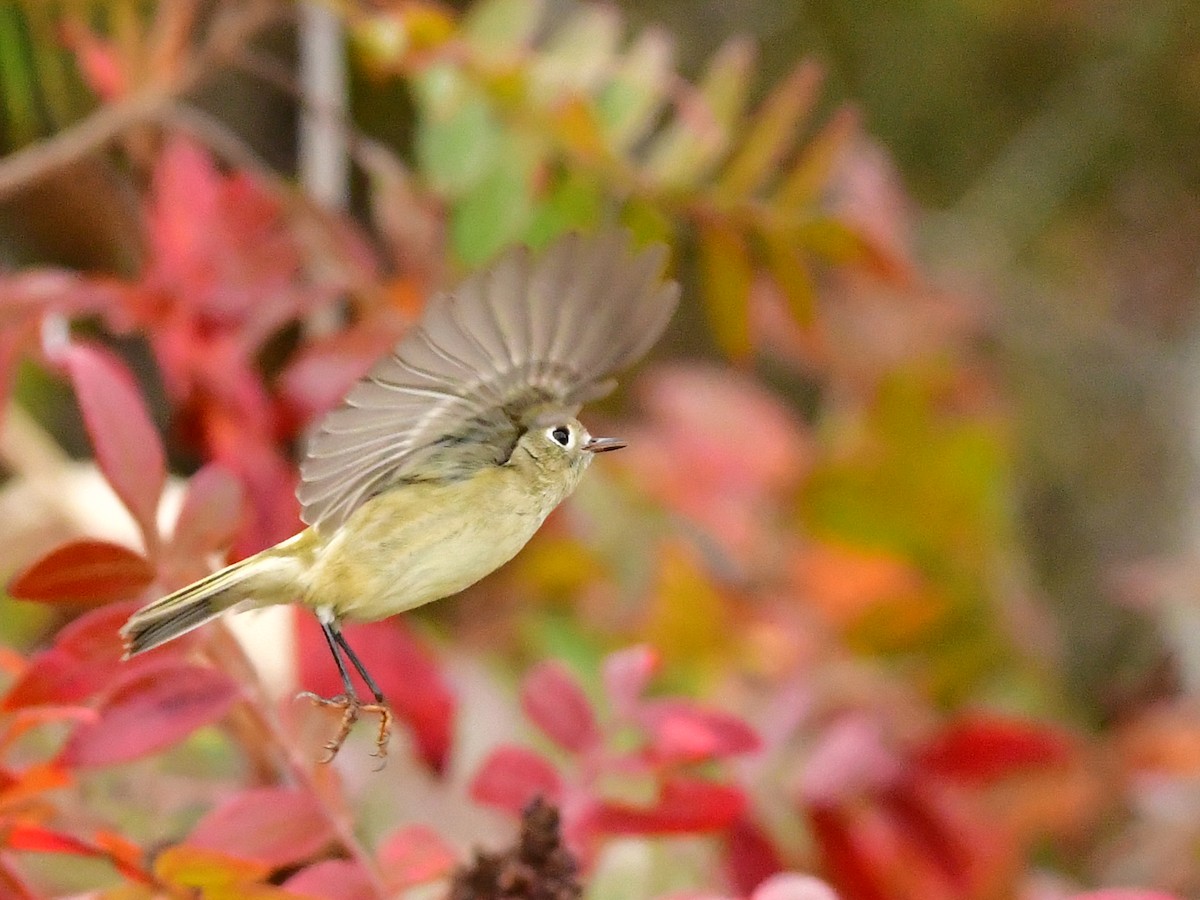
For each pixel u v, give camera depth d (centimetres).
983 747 452
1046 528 655
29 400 477
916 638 470
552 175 461
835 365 476
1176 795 472
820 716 466
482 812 455
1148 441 672
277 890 441
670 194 459
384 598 446
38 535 461
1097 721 513
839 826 451
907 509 472
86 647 443
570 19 462
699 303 607
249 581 445
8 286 455
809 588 471
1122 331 704
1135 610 618
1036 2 707
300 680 450
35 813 441
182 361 456
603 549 473
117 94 460
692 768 451
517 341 441
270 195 459
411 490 446
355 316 464
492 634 474
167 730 442
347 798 449
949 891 451
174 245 457
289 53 502
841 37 702
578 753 447
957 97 721
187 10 461
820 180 458
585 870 446
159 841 447
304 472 443
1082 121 725
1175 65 723
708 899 446
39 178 460
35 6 462
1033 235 719
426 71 461
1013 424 543
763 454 475
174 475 490
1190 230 720
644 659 448
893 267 459
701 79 666
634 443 475
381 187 462
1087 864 471
